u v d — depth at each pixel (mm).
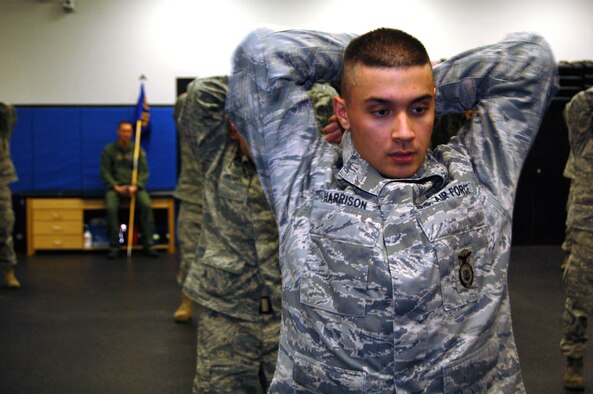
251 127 1338
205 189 2410
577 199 3553
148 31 8883
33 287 6285
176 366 4055
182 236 4621
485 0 9133
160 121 8883
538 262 7527
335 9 9078
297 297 1169
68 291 6117
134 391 3646
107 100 8883
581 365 3639
